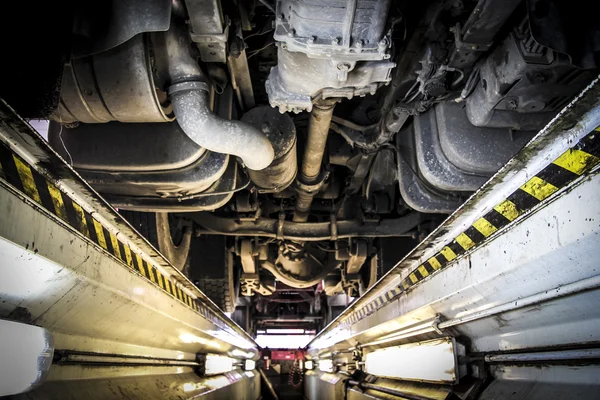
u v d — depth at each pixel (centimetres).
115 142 336
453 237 266
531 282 200
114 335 274
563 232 166
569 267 173
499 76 293
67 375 230
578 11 238
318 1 227
